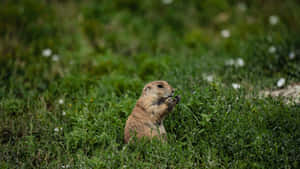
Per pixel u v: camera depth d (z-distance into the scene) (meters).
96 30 18.11
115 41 17.61
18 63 15.12
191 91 11.39
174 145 8.70
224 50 16.31
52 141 9.72
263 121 9.28
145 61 14.35
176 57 15.66
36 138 10.20
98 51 16.75
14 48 16.05
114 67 14.73
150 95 9.54
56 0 20.67
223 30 18.19
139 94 11.81
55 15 19.25
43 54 15.28
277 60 13.88
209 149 8.50
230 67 13.55
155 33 18.67
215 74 11.98
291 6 19.78
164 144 8.66
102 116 10.30
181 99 10.38
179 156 8.38
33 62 15.14
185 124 9.66
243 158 8.52
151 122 9.35
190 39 17.42
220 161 8.33
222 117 9.41
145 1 20.59
